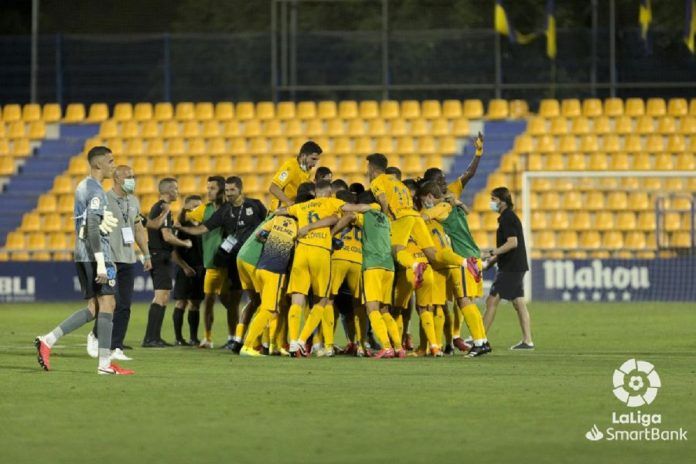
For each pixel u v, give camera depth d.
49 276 80.88
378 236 39.66
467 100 92.06
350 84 96.69
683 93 92.44
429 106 90.88
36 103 94.69
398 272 41.25
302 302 40.19
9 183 90.69
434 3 97.25
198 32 99.56
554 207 83.31
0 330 54.09
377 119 89.81
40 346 34.38
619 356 40.62
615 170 85.62
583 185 84.69
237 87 98.81
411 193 42.03
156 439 23.28
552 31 88.56
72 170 90.75
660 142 87.00
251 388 30.64
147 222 45.44
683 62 91.31
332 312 40.59
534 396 28.97
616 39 92.19
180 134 91.25
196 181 88.81
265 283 40.16
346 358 39.88
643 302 75.88
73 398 28.72
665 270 76.88
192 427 24.56
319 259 39.84
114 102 98.69
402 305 41.66
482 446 22.56
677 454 21.97
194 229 44.59
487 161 86.81
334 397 28.81
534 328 54.91
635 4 93.50
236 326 44.50
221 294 45.06
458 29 95.69
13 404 27.70
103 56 99.56
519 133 88.75
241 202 44.78
